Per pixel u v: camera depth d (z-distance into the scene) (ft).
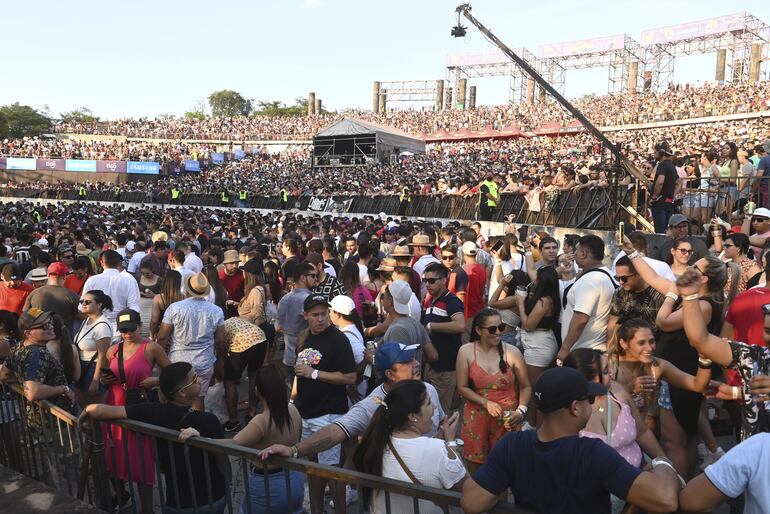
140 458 12.66
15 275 23.76
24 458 15.66
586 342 15.93
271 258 34.86
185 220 80.64
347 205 100.17
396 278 20.74
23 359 15.07
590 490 7.51
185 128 254.27
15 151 198.70
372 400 13.00
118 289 23.93
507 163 111.55
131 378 16.80
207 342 19.29
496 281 26.30
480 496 8.07
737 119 158.10
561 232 46.03
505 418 14.12
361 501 10.07
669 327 13.50
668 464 7.85
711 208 36.73
